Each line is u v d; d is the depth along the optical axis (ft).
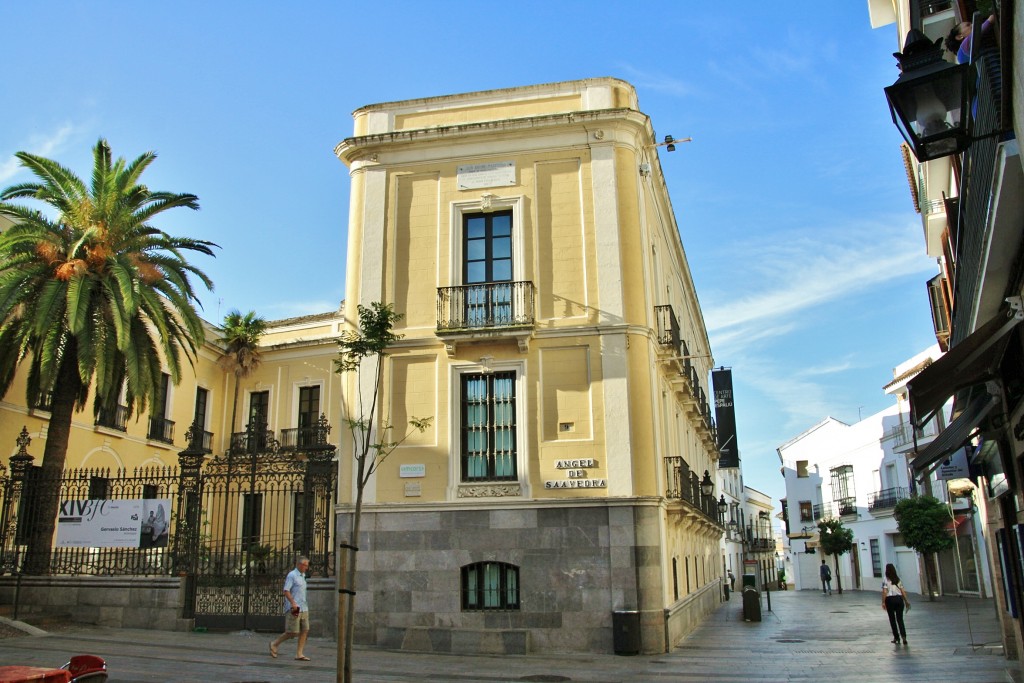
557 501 52.70
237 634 53.72
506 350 56.08
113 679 36.32
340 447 57.21
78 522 57.52
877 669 43.34
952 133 17.40
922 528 106.63
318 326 110.73
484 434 55.72
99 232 62.80
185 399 103.55
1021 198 19.86
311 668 41.19
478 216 59.36
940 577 118.21
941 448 31.58
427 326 57.36
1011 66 16.81
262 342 114.01
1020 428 27.48
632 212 57.31
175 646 47.52
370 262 59.06
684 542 68.69
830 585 161.38
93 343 62.03
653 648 50.19
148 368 66.59
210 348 108.99
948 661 45.88
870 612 91.15
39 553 58.29
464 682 38.91
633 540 51.47
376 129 61.36
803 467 175.73
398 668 43.24
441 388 56.18
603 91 59.06
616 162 57.77
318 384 107.76
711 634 65.26
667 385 67.26
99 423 86.74
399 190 60.08
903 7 47.37
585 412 54.29
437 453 55.16
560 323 55.88
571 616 51.11
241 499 94.02
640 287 56.29
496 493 53.98
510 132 59.00
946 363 24.93
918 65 17.56
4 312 58.59
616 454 53.16
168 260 68.80
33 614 56.54
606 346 54.90
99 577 57.21
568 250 56.95
